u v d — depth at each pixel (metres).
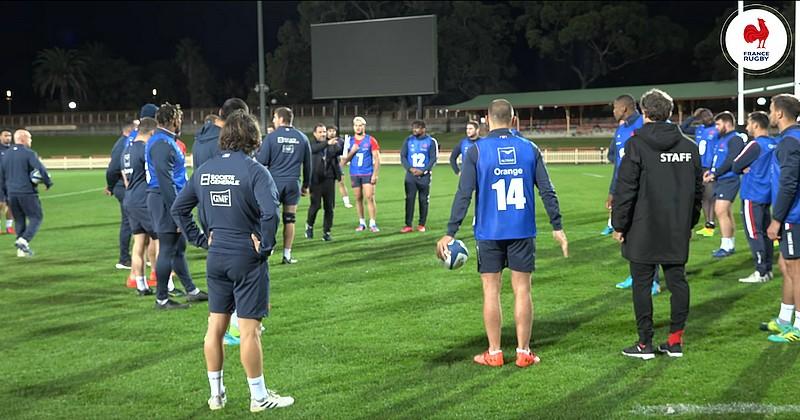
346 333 6.09
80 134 69.69
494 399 4.60
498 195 5.09
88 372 5.24
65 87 90.56
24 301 7.49
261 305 4.44
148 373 5.20
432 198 17.72
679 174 5.11
